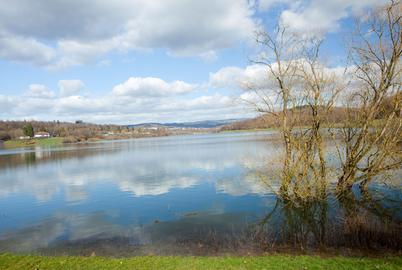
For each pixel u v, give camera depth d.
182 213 18.58
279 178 21.77
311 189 19.48
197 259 10.38
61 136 171.00
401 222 14.37
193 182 28.50
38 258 10.85
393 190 20.72
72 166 45.84
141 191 25.75
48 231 16.34
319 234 13.63
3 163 55.16
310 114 19.67
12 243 14.56
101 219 18.30
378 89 18.38
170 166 40.34
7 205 22.86
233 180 28.28
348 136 19.88
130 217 18.38
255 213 17.92
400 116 18.00
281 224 15.74
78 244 14.00
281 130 20.33
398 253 10.95
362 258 10.26
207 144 83.75
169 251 12.38
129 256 12.05
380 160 18.62
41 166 47.75
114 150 79.19
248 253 11.73
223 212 18.39
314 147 19.56
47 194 26.36
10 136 156.62
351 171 19.42
